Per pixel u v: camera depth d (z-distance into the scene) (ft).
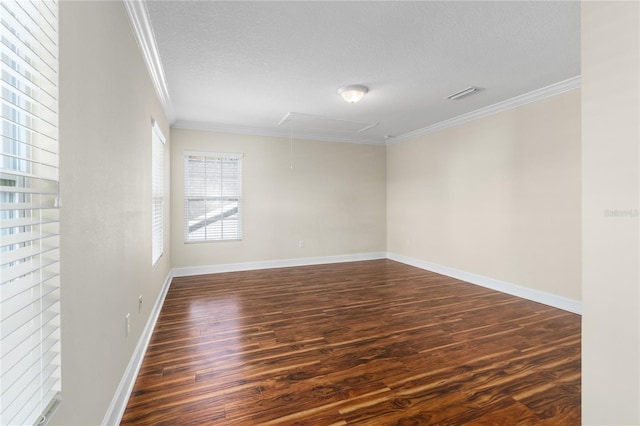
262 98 12.44
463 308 11.22
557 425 5.29
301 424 5.27
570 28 7.55
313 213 19.17
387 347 8.13
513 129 12.85
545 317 10.33
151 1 6.45
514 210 12.84
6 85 2.30
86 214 4.04
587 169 3.84
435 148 17.01
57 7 3.10
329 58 9.09
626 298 3.51
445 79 10.64
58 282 3.20
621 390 3.56
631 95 3.42
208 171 16.63
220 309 11.03
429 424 5.29
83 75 3.94
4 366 2.39
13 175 2.60
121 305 5.76
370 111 14.26
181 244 16.05
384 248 21.27
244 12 6.88
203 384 6.41
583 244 3.90
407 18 7.14
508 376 6.77
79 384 3.80
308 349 8.00
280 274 16.46
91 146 4.23
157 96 10.79
